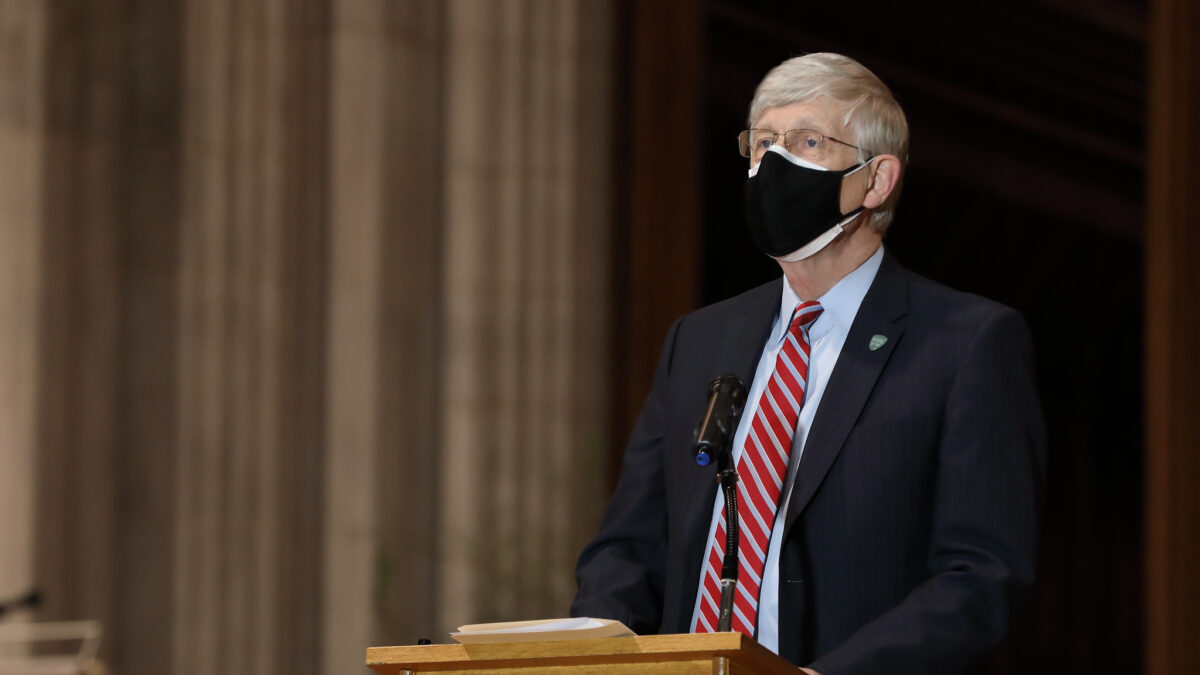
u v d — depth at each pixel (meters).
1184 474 25.27
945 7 30.25
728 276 27.69
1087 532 32.34
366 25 23.80
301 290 23.48
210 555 22.14
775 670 7.04
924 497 8.71
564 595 23.58
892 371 9.02
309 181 23.67
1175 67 26.22
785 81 9.43
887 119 9.36
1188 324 25.66
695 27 27.59
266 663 22.28
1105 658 32.16
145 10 23.00
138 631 21.84
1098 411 32.19
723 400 8.15
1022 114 31.03
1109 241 31.34
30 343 21.50
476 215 24.23
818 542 8.70
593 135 25.45
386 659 7.33
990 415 8.68
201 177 22.75
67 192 22.12
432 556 23.52
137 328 22.42
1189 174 25.95
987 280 31.61
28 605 18.30
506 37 24.83
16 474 21.20
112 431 22.09
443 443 23.78
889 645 7.79
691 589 9.08
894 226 31.38
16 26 22.00
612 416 26.12
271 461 22.73
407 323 23.70
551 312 24.50
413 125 24.12
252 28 23.34
